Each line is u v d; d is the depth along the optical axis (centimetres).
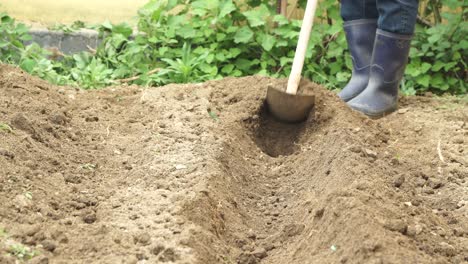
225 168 452
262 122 504
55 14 638
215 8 618
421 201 438
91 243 380
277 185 461
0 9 631
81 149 453
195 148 456
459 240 402
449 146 491
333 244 386
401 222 388
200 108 497
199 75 599
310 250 392
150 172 435
